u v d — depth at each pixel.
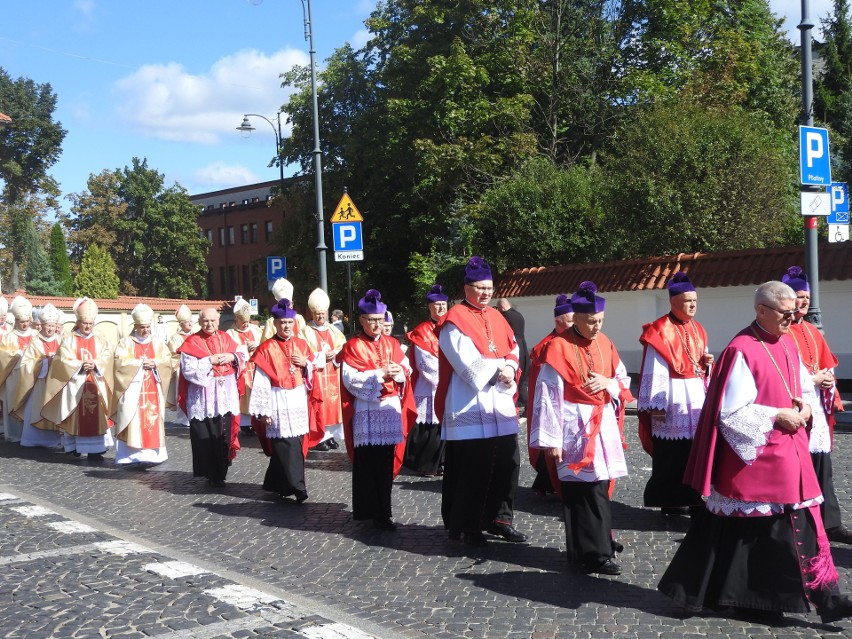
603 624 5.05
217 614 5.35
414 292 27.72
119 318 27.08
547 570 6.21
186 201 60.44
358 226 17.28
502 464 6.85
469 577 6.11
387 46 29.03
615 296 17.78
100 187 59.06
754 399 4.81
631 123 21.36
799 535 4.79
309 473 10.43
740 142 17.62
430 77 25.38
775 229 18.09
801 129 12.14
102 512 8.60
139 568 6.41
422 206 27.69
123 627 5.14
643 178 17.97
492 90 25.89
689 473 5.02
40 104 61.06
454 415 6.83
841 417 12.54
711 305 16.38
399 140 26.47
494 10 25.69
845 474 8.86
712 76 24.55
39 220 58.12
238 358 10.06
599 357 6.09
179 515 8.38
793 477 4.76
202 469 9.77
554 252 20.53
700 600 4.90
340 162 30.53
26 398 12.99
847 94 29.62
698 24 25.86
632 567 6.17
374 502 7.55
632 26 26.02
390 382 7.68
